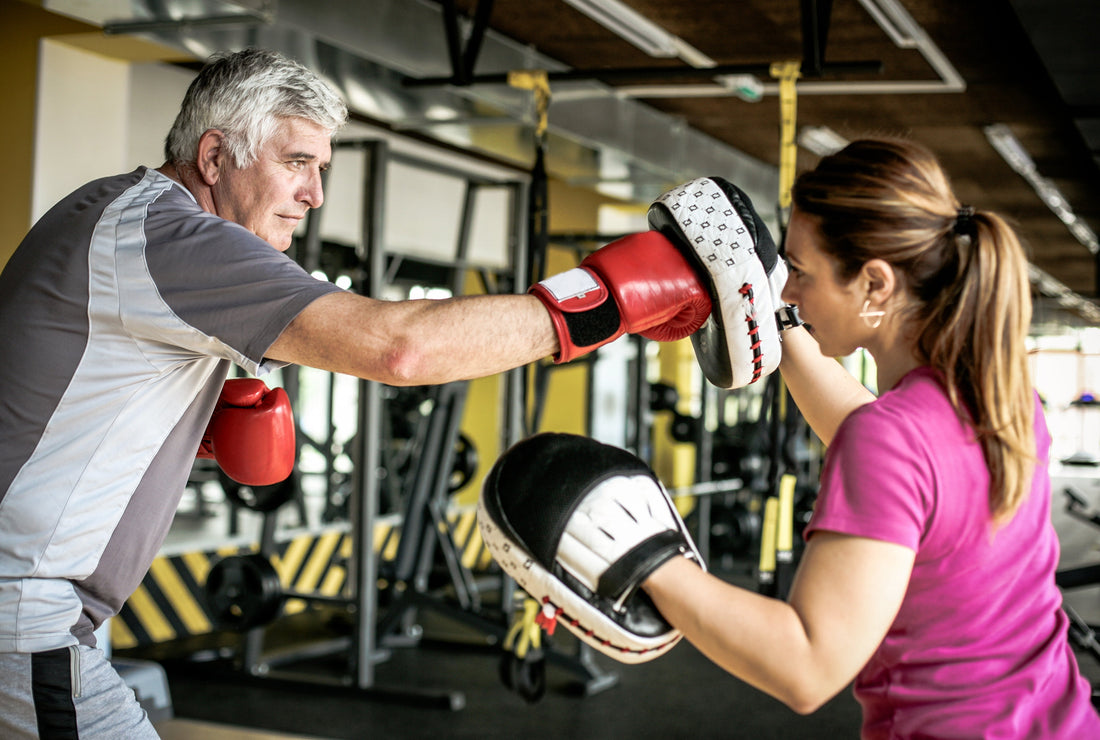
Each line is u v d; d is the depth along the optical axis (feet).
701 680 16.89
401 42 13.37
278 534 21.11
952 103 22.11
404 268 30.35
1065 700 3.45
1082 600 23.41
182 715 14.12
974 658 3.38
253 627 15.20
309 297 4.33
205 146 5.20
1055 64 16.94
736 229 4.24
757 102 22.26
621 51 19.20
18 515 4.58
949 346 3.50
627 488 3.38
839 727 14.49
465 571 18.95
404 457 25.91
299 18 11.65
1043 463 3.63
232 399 5.61
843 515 3.28
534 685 9.34
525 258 17.07
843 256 3.65
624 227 32.45
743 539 28.09
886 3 15.34
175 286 4.51
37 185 14.80
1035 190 32.14
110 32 11.80
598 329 4.19
